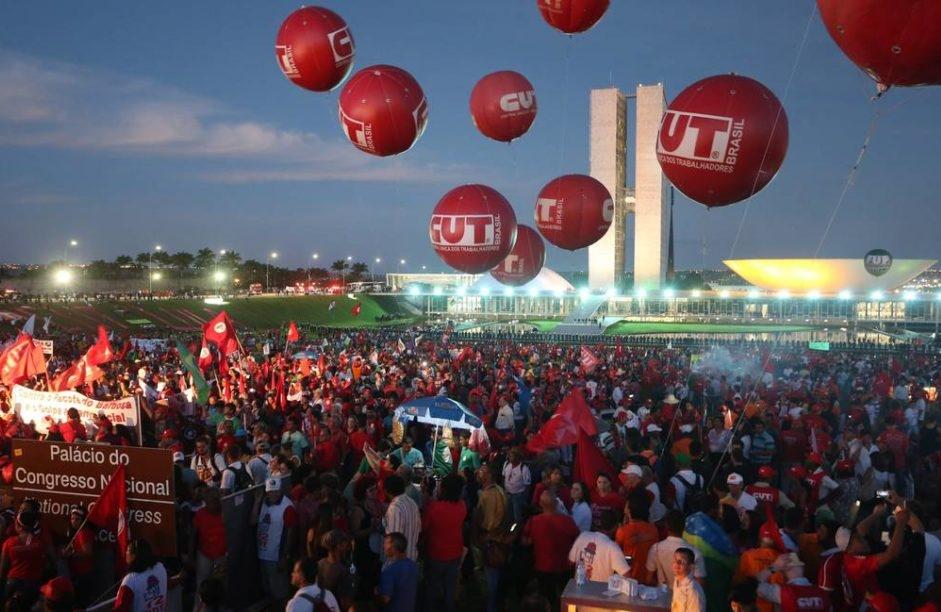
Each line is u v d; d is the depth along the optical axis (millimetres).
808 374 26625
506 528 8602
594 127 119250
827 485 9719
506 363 27797
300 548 8703
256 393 17641
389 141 12266
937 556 6867
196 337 61000
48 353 26875
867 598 5992
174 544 7664
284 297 119438
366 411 13906
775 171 9109
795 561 6156
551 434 11148
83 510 7879
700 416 15594
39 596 7285
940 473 11461
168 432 11805
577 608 6484
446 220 13969
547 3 11844
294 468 9852
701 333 91625
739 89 8875
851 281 116188
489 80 15250
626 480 9109
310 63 12117
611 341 60719
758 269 119062
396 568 6812
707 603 6766
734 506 8016
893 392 20703
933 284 153875
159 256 183875
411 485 8953
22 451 7969
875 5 6188
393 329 83812
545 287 115375
